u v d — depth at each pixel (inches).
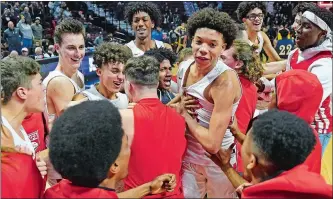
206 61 65.8
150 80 60.7
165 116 60.0
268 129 47.7
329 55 82.9
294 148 46.6
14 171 49.3
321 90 65.1
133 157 57.7
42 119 78.6
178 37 140.1
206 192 77.4
